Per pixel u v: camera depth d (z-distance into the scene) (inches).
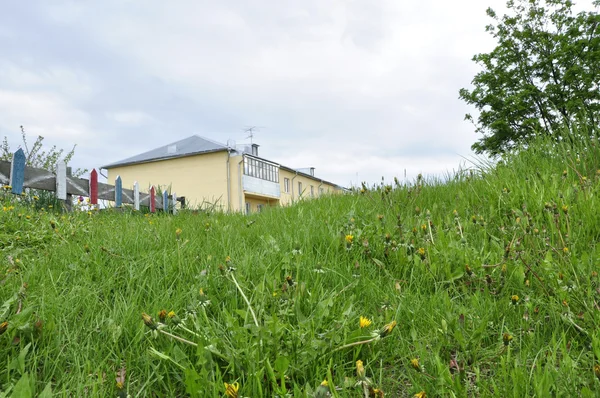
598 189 144.3
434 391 59.9
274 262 105.5
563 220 127.6
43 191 278.1
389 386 64.0
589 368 63.3
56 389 59.2
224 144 1480.1
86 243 124.4
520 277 95.0
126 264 103.2
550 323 78.5
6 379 59.7
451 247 107.8
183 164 1438.2
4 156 512.4
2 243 141.8
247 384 57.8
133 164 1504.7
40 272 99.2
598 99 880.9
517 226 120.2
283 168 1614.2
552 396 56.1
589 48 922.7
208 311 82.3
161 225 161.5
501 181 175.5
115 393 57.7
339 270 102.0
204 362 58.4
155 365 65.1
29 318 71.3
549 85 911.0
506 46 1002.7
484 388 57.5
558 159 191.5
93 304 82.6
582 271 91.8
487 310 82.0
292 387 61.2
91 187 316.5
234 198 1366.9
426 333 76.6
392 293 89.4
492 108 1005.2
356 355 66.2
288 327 70.7
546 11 994.7
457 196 174.1
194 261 105.6
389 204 168.1
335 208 175.5
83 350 67.6
